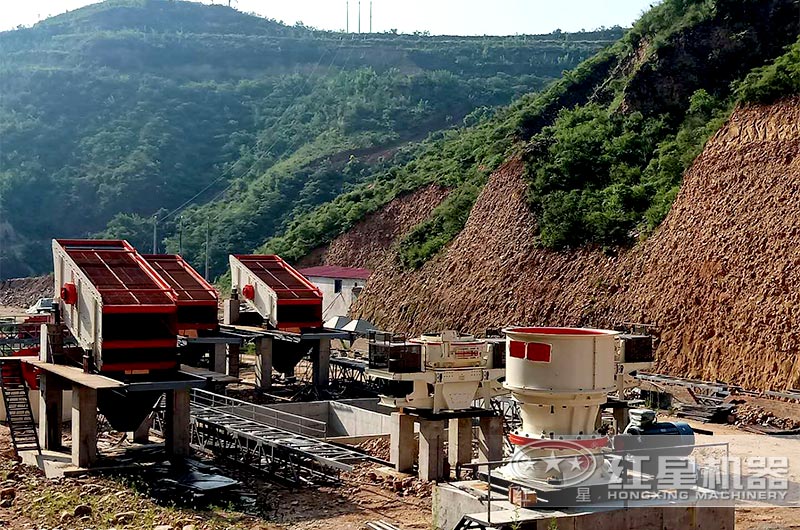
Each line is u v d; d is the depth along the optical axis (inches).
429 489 805.9
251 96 6560.0
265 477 861.2
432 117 5177.2
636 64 2170.3
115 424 913.5
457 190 2354.8
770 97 1492.4
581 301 1581.0
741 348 1294.3
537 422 618.2
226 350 1451.8
